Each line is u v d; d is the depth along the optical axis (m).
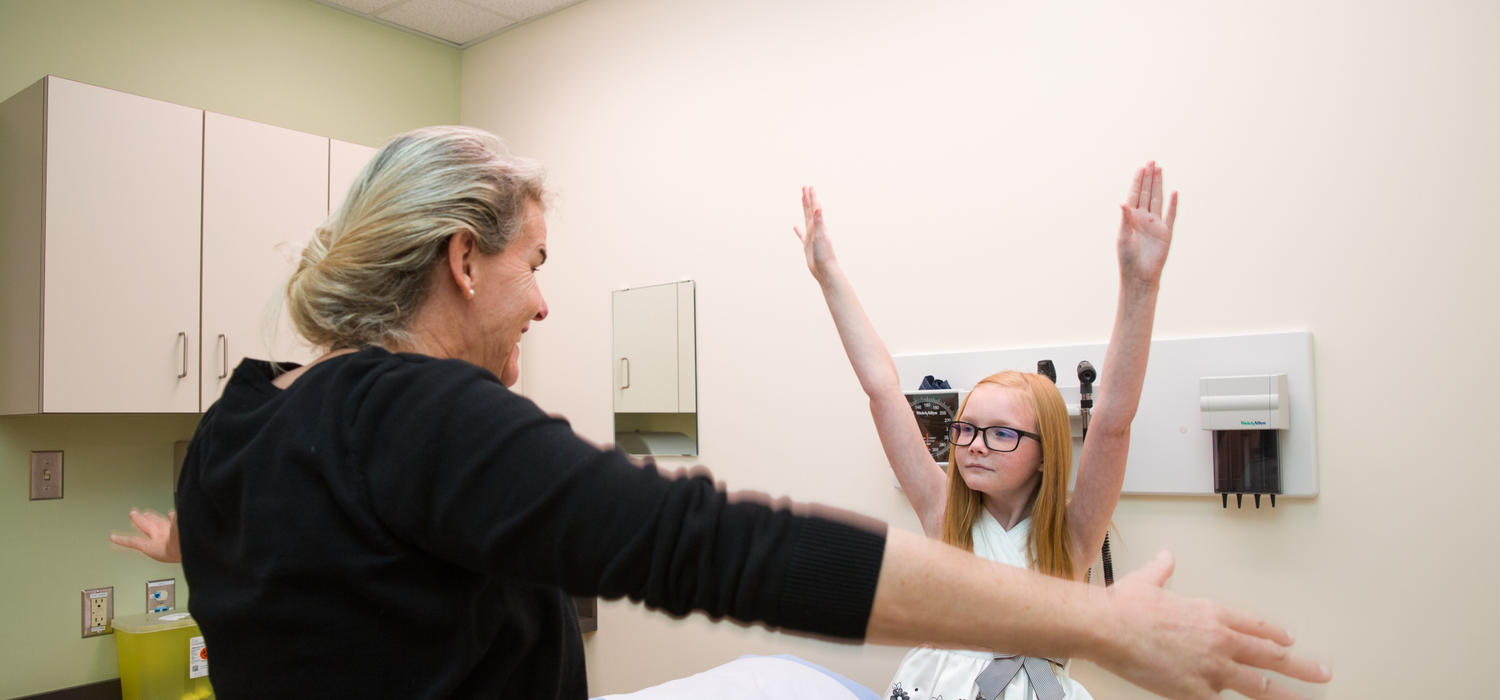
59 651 2.48
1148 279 1.35
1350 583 1.74
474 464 0.57
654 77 2.86
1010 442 1.56
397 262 0.72
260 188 2.59
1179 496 1.91
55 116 2.22
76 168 2.25
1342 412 1.76
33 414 2.31
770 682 2.08
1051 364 1.98
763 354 2.56
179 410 2.40
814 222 1.75
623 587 0.55
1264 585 1.82
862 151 2.40
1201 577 1.88
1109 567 1.85
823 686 2.07
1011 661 1.48
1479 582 1.63
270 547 0.61
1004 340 2.14
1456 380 1.66
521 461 0.57
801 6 2.54
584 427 2.98
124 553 2.61
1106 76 2.05
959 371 2.18
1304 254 1.81
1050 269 2.09
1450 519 1.66
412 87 3.30
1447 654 1.65
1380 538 1.72
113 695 2.54
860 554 0.53
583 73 3.05
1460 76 1.69
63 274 2.22
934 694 1.54
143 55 2.65
